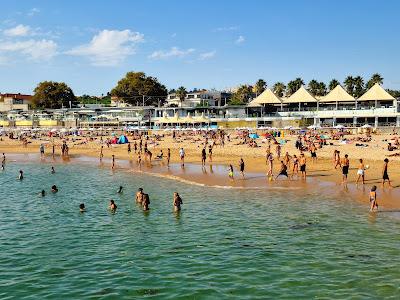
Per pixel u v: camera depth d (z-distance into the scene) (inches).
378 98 4190.5
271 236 841.5
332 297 559.2
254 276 637.3
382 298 553.0
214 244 799.7
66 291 595.8
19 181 1694.1
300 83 6318.9
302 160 1507.1
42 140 4047.7
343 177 1374.3
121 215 1058.1
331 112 4222.4
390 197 1151.0
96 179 1716.3
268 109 4879.4
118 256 743.1
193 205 1154.7
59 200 1272.1
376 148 2281.0
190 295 573.9
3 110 7175.2
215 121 4564.5
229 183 1480.1
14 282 630.5
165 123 4918.8
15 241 842.8
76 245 812.6
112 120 5339.6
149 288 600.4
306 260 700.0
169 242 820.6
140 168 2014.0
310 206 1092.5
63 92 6609.3
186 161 2193.7
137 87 6161.4
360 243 781.9
